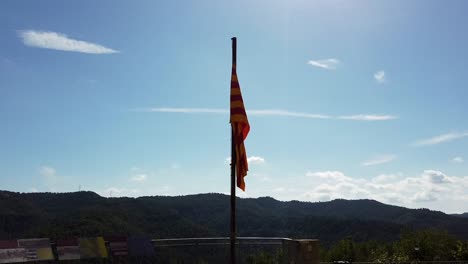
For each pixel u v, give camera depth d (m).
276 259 12.33
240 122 10.33
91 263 9.84
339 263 17.38
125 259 10.41
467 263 20.41
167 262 11.05
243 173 10.33
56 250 9.48
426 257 30.19
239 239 12.39
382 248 32.81
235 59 10.64
